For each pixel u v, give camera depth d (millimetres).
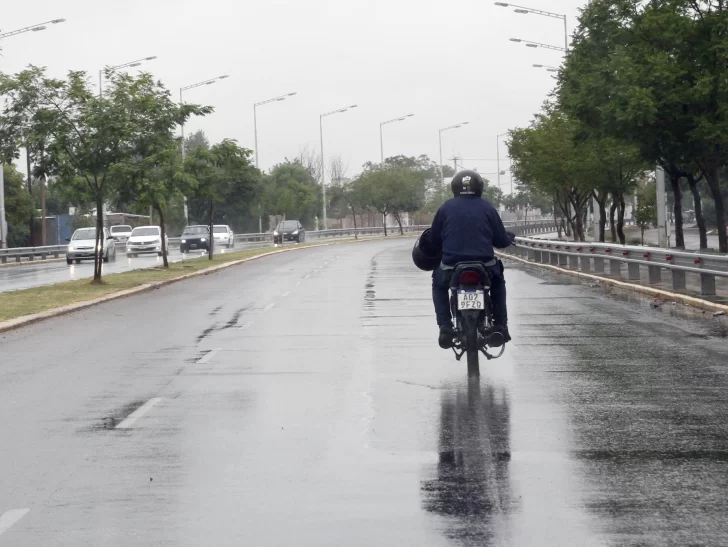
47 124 37094
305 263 53938
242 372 15422
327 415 11836
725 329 19750
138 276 42875
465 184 14109
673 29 34062
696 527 7367
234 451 10055
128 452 10148
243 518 7758
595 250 36812
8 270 58500
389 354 17078
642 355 16438
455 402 12500
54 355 18141
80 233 66250
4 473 9367
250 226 119062
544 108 61031
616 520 7551
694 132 33594
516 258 53500
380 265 49344
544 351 17062
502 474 8961
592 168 53469
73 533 7477
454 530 7352
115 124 37281
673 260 27672
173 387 14172
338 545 7066
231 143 57750
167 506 8141
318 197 135875
